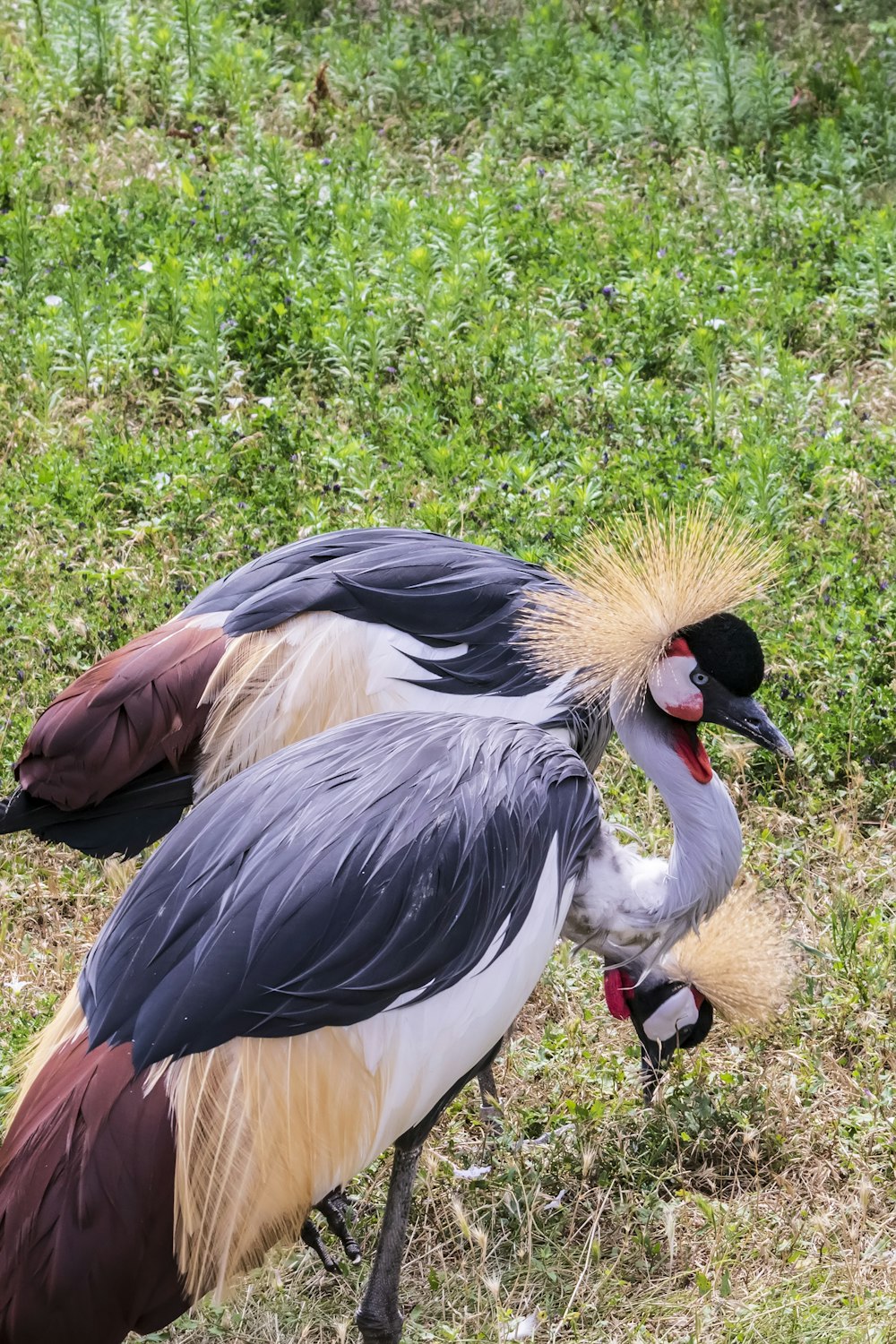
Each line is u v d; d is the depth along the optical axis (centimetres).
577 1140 424
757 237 907
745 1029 442
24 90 1025
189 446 684
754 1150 417
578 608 407
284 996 314
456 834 339
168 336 784
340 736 369
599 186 952
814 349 818
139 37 1104
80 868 524
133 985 320
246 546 621
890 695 562
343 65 1105
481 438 715
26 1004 459
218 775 421
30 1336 296
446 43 1164
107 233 866
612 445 707
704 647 395
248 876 328
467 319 807
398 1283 358
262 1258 318
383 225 894
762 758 560
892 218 902
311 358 775
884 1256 389
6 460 703
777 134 1032
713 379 735
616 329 791
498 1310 371
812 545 632
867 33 1158
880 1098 429
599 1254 393
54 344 765
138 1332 314
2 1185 305
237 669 418
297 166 950
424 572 436
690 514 472
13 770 430
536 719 432
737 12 1201
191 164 963
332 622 424
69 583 615
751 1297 377
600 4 1212
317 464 680
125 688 415
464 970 335
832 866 520
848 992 465
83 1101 306
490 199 882
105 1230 297
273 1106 312
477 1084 455
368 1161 330
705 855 396
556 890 361
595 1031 466
